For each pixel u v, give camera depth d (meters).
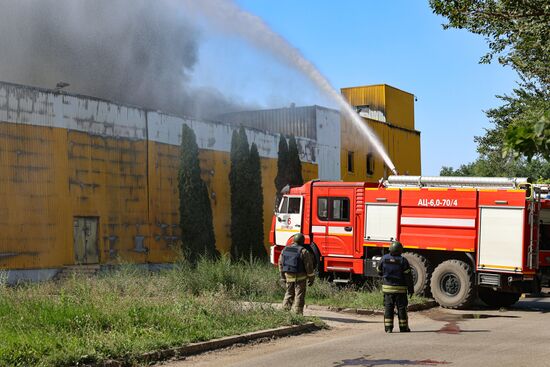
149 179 26.91
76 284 14.05
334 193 19.97
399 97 47.12
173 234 27.72
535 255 16.62
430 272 17.84
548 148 4.45
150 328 10.52
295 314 12.96
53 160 23.41
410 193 18.27
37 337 9.13
